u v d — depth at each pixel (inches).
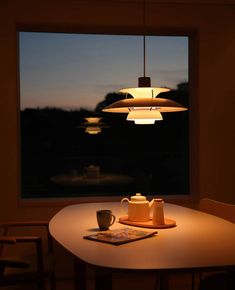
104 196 161.3
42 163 161.0
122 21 152.9
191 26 157.3
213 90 159.5
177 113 168.9
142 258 65.5
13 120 146.8
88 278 149.2
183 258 65.4
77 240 78.4
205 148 159.2
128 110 98.5
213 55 159.2
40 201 150.1
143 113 92.0
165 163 169.2
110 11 152.0
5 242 90.3
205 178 159.2
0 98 146.2
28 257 107.7
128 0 151.6
